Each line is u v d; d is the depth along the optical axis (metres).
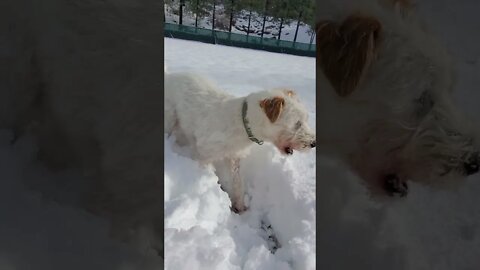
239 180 0.87
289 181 0.85
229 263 0.65
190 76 0.97
